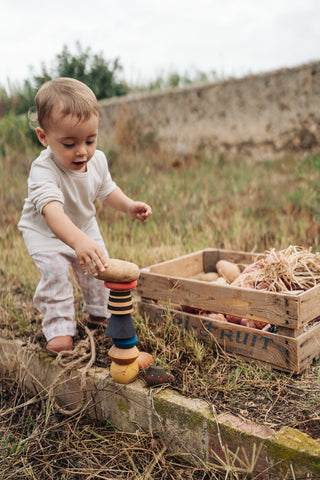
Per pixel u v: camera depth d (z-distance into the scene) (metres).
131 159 8.09
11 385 2.43
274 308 2.05
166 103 9.52
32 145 8.06
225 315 2.43
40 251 2.38
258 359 2.13
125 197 2.61
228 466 1.63
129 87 10.84
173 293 2.43
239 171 7.46
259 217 4.90
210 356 2.24
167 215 5.04
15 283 3.55
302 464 1.54
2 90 8.96
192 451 1.83
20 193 5.89
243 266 2.85
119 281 1.89
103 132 9.66
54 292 2.37
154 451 1.88
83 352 2.31
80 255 1.89
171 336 2.38
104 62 9.09
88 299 2.64
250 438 1.65
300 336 2.03
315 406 1.81
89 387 2.13
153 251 3.83
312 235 4.04
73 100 1.93
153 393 1.94
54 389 2.27
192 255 2.92
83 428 2.06
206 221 4.77
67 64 8.15
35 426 2.09
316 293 2.10
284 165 7.51
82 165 2.13
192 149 9.35
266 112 8.52
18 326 2.72
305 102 8.09
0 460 1.90
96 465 1.83
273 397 1.89
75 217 2.46
